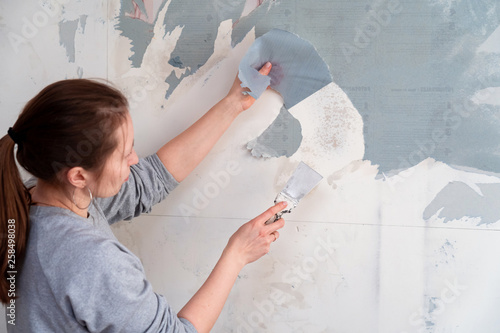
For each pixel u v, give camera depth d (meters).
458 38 1.05
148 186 0.99
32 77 1.18
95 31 1.15
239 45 1.11
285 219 1.15
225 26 1.11
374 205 1.12
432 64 1.06
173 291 1.21
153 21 1.13
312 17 1.08
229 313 1.19
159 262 1.21
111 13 1.14
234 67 1.12
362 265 1.13
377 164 1.10
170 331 0.76
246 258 0.89
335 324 1.16
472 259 1.10
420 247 1.11
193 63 1.13
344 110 1.10
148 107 1.16
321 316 1.16
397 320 1.14
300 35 1.09
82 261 0.71
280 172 1.14
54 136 0.69
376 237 1.12
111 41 1.15
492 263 1.09
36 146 0.71
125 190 0.96
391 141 1.09
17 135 0.72
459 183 1.09
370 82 1.08
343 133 1.11
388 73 1.08
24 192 0.77
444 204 1.10
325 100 1.10
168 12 1.12
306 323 1.17
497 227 1.08
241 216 1.17
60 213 0.76
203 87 1.14
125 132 0.75
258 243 0.89
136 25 1.14
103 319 0.72
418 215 1.11
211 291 0.84
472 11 1.04
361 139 1.10
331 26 1.08
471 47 1.05
